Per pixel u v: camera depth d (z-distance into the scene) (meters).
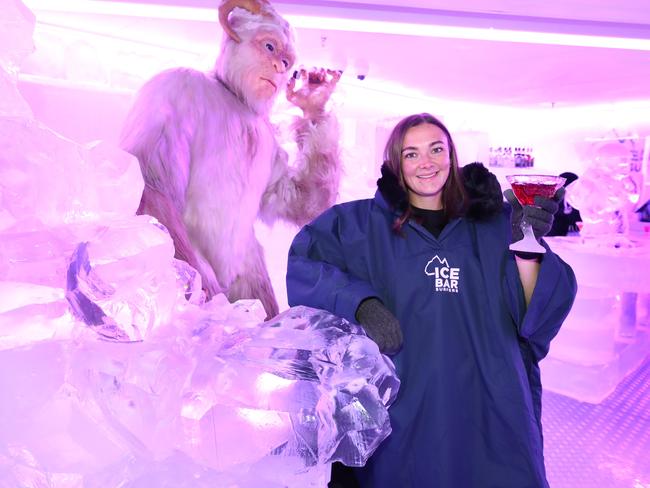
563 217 4.95
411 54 3.78
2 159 0.54
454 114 6.88
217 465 0.56
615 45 3.37
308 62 4.00
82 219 0.62
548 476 2.43
